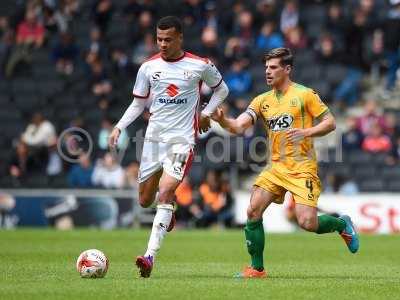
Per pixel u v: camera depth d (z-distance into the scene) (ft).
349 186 242.58
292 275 108.78
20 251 146.51
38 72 303.48
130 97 283.59
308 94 103.91
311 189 103.19
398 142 259.60
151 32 295.69
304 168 103.45
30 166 256.93
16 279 97.55
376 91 284.41
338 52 285.23
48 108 292.40
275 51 104.53
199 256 142.20
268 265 126.31
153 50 285.43
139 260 97.81
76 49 302.25
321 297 84.48
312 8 307.78
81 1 321.93
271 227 228.63
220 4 306.55
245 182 247.70
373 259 139.54
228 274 109.19
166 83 104.01
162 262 129.59
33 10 309.42
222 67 277.64
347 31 284.41
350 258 141.38
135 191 232.32
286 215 227.81
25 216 233.35
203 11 302.66
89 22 315.37
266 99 105.81
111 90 285.84
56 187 253.03
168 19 103.50
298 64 289.12
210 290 88.07
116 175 238.07
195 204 232.94
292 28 290.35
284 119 103.91
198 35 298.76
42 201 232.94
